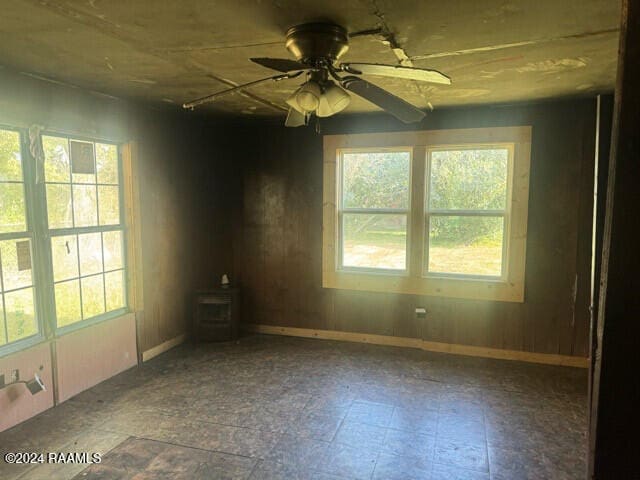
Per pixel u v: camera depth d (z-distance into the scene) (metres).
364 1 1.76
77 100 3.23
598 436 0.61
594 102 3.63
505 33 2.11
